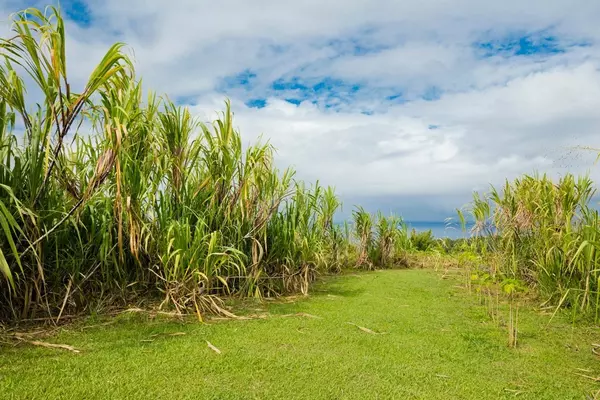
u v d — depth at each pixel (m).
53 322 3.76
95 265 4.28
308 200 6.08
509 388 2.73
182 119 4.99
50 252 4.09
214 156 5.27
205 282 4.50
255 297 5.14
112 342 3.37
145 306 4.39
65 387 2.53
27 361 2.91
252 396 2.50
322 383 2.71
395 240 8.83
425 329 4.05
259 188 5.32
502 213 6.35
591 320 4.36
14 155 3.71
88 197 3.79
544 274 5.14
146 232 4.49
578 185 5.17
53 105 3.56
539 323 4.33
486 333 3.97
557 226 5.13
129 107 4.05
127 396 2.45
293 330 3.84
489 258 6.72
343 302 5.14
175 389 2.56
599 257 3.88
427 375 2.90
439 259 8.95
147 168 4.52
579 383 2.84
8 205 3.56
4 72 3.54
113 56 3.61
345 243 8.27
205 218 5.09
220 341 3.47
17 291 3.76
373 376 2.85
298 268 5.75
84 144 4.50
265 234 5.35
